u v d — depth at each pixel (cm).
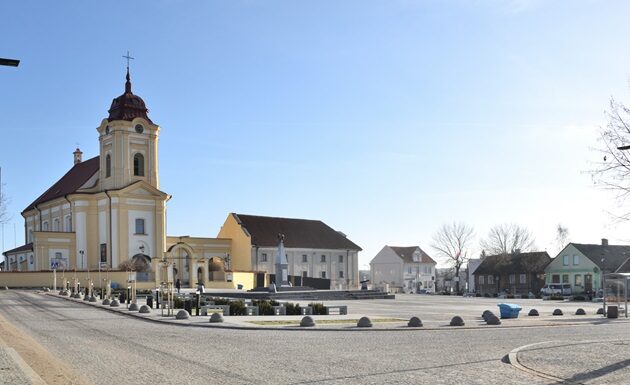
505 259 10419
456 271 11756
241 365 1545
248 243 9375
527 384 1281
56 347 1925
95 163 8612
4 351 1686
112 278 6881
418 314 3694
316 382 1308
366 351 1838
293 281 8806
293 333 2461
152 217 7744
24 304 4250
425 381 1317
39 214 9025
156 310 3753
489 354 1759
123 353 1781
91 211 7781
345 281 10650
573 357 1617
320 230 10750
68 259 7725
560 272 9375
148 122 7894
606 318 3403
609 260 8944
